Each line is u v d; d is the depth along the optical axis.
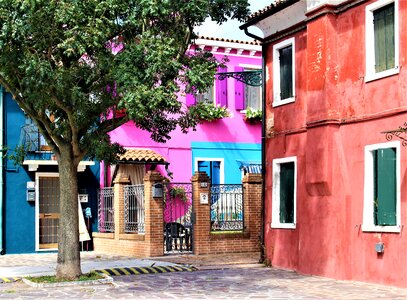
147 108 11.61
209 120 24.31
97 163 23.03
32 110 13.27
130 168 22.73
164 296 11.54
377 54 13.37
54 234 22.42
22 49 11.80
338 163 14.05
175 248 19.70
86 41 11.27
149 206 18.69
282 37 16.38
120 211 20.70
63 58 12.53
